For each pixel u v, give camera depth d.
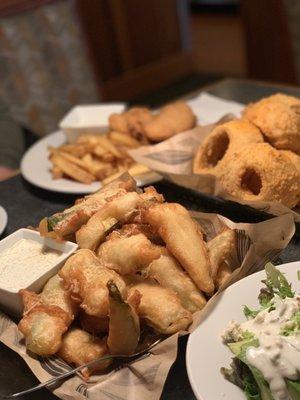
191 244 0.35
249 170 0.45
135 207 0.38
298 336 0.27
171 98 1.60
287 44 1.21
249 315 0.31
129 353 0.31
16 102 0.93
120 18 1.58
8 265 0.38
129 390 0.30
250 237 0.37
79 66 0.96
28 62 0.93
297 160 0.46
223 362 0.29
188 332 0.32
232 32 1.98
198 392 0.27
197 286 0.35
